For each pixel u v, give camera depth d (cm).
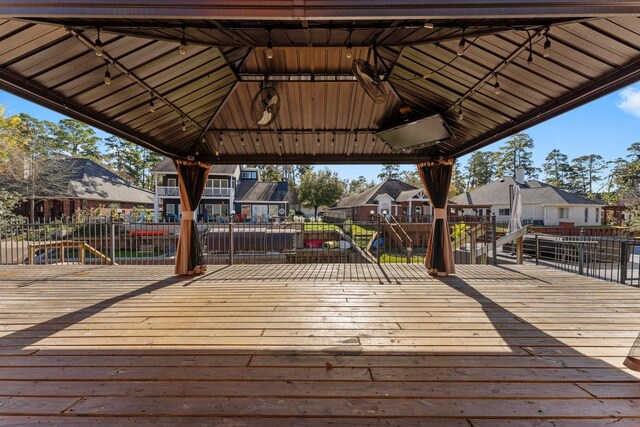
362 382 189
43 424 152
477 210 2336
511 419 156
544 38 235
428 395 176
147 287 424
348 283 447
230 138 516
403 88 389
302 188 2856
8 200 1366
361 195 2859
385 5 152
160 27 224
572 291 402
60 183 1722
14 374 198
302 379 192
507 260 754
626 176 2612
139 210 2206
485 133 441
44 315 309
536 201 2181
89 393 178
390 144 472
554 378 194
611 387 184
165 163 2297
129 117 370
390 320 295
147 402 169
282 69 368
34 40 215
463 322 290
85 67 260
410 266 587
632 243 489
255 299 365
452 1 151
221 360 216
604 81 262
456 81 339
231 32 261
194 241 517
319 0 152
